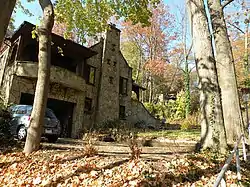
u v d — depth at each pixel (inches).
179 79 1649.9
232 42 1158.3
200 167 241.1
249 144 340.8
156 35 1376.7
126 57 1690.5
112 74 914.1
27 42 692.7
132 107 973.2
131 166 234.4
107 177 218.5
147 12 443.2
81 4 447.8
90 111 828.0
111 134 682.2
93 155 298.0
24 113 472.4
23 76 634.2
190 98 1230.3
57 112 832.3
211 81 311.9
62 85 707.4
